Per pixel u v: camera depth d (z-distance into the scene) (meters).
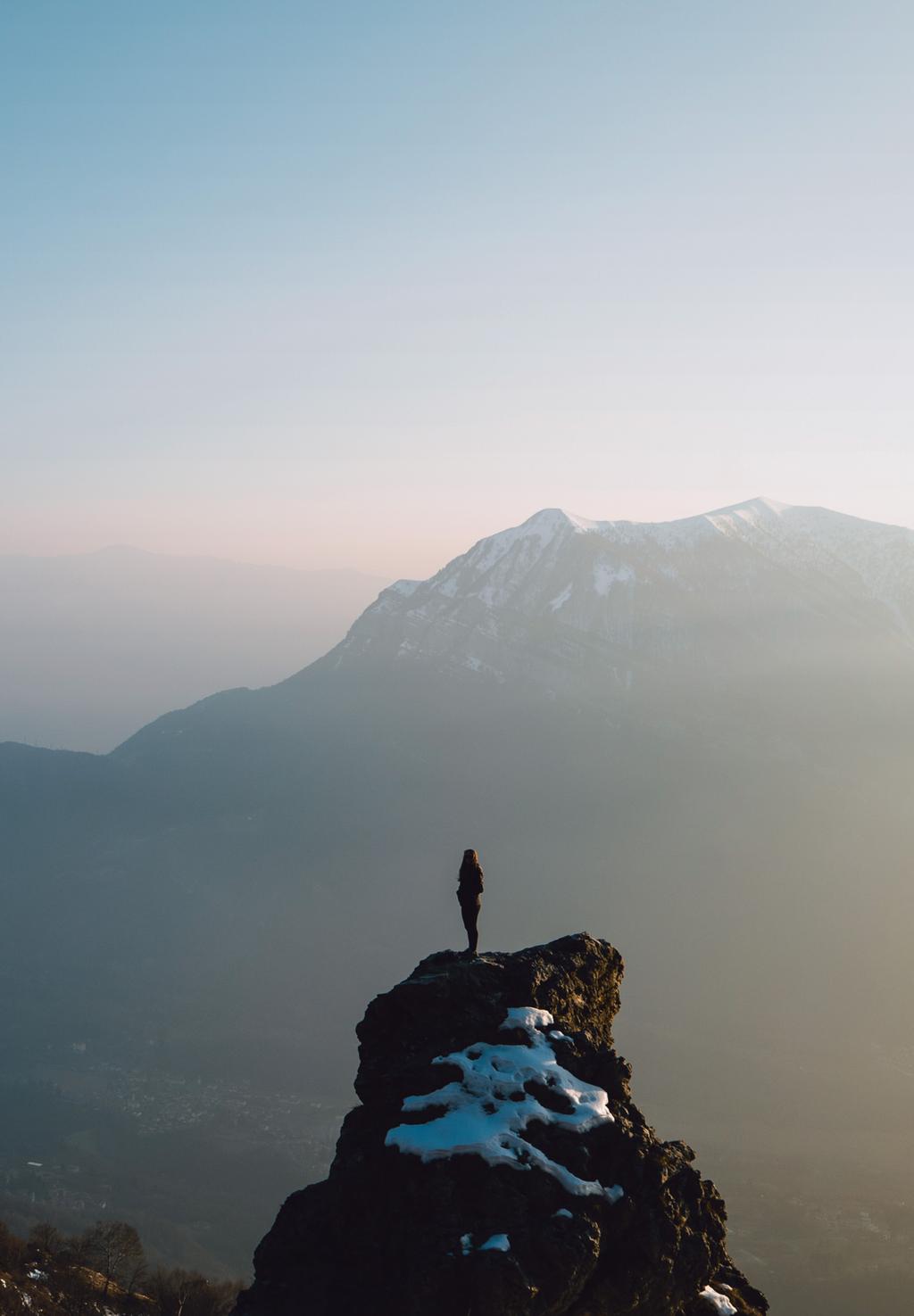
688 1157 36.72
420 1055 38.38
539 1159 34.00
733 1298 35.28
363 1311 31.94
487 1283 30.72
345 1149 37.09
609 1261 32.84
